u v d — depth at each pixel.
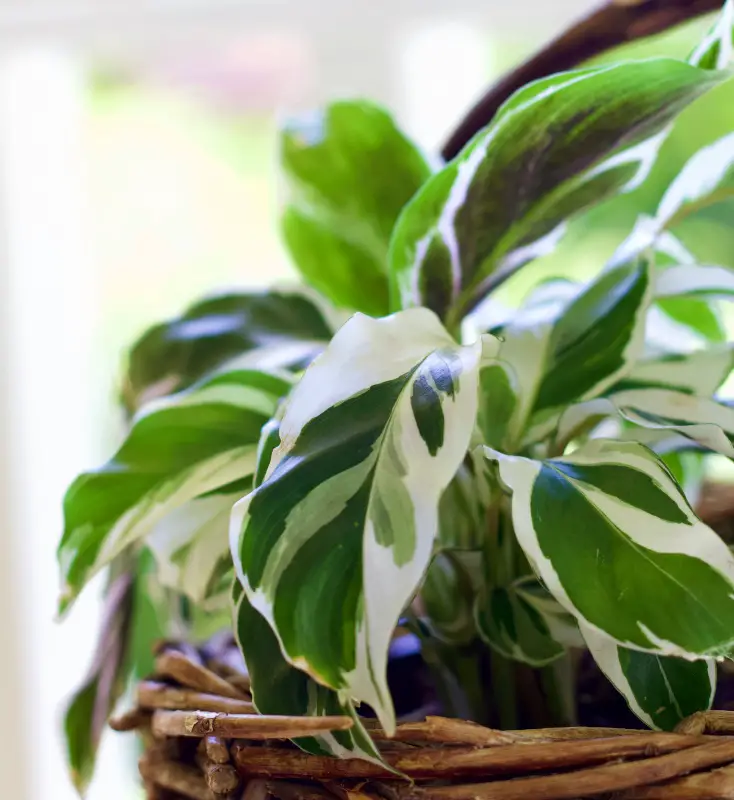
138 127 1.55
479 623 0.70
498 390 0.70
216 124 1.51
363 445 0.62
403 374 0.64
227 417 0.73
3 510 1.54
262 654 0.64
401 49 1.36
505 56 1.38
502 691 0.73
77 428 1.64
